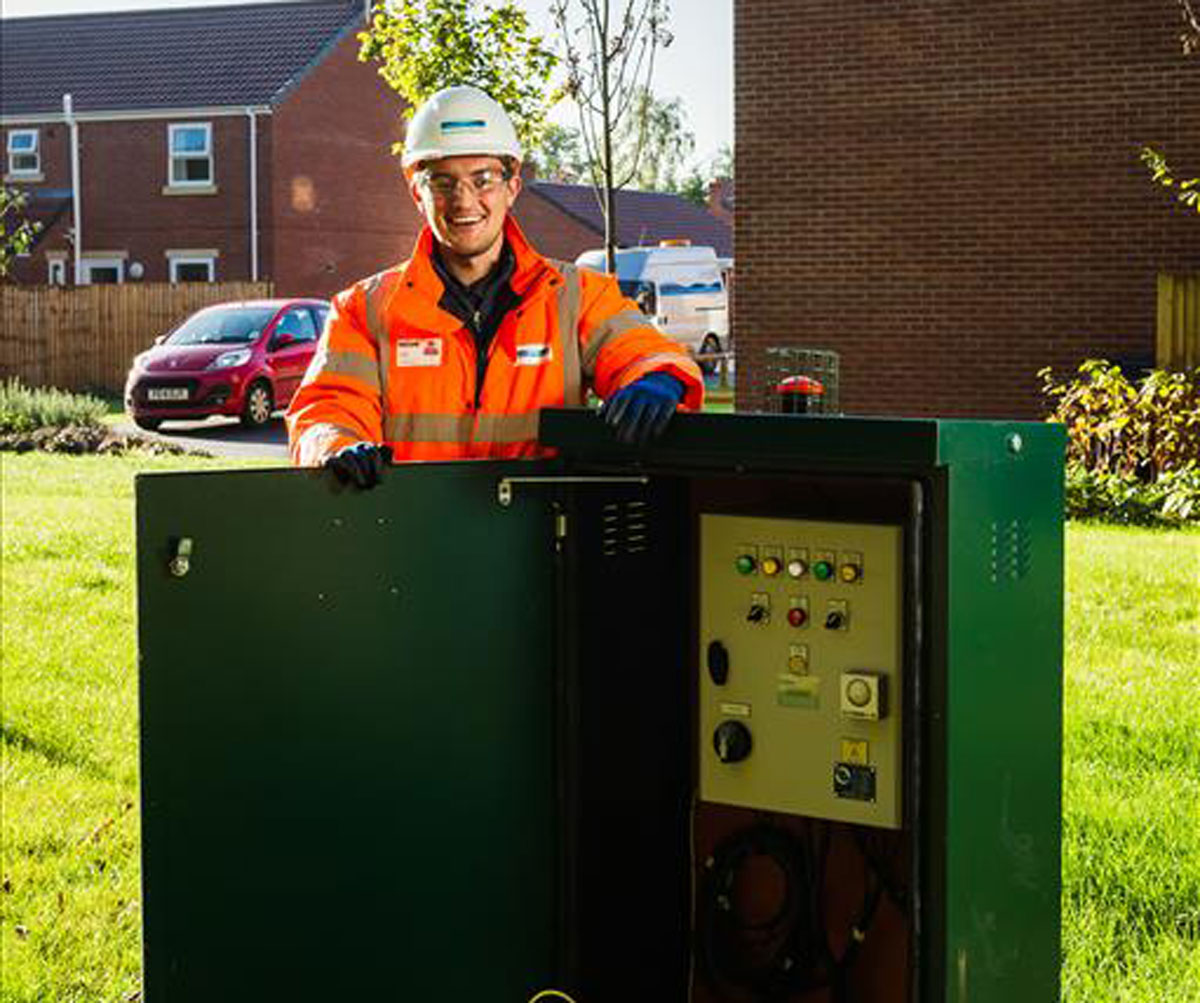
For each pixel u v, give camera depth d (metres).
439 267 3.72
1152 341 16.34
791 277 17.33
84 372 30.20
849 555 3.26
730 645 3.40
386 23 12.87
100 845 5.56
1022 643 3.28
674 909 3.80
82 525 12.02
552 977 3.48
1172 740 6.49
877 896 3.60
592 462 3.27
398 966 3.09
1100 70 16.34
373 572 2.97
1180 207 16.20
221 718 2.71
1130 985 4.43
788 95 17.20
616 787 3.56
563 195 46.22
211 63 36.62
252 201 35.50
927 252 16.91
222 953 2.74
